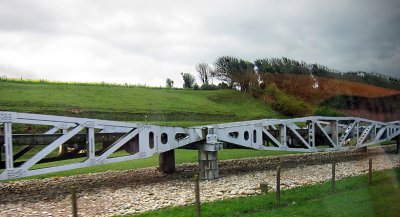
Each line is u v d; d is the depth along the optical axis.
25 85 62.78
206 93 80.31
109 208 13.96
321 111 49.88
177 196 15.84
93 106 51.81
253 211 12.27
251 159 28.62
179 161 27.84
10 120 14.31
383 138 26.44
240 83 85.75
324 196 13.75
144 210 13.39
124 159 17.52
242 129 21.44
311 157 30.59
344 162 27.05
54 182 19.89
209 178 20.00
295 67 75.00
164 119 52.31
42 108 45.75
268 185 17.95
